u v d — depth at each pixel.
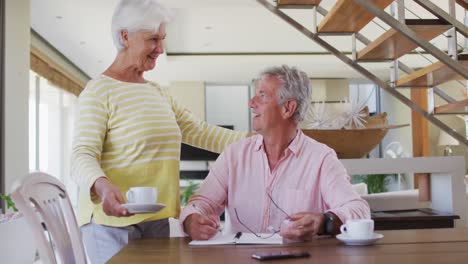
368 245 1.50
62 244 1.48
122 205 1.58
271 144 1.83
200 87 10.80
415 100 9.62
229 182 1.87
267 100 1.79
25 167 4.71
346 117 2.66
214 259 1.34
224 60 8.96
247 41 8.23
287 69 1.81
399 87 4.73
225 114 11.43
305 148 1.83
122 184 1.95
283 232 1.56
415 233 1.72
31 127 7.11
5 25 4.39
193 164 10.59
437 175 2.63
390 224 2.43
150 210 1.59
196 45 8.41
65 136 8.70
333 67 9.48
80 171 1.81
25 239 3.71
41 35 6.74
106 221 1.92
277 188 1.82
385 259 1.29
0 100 4.35
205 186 1.89
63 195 1.60
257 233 1.77
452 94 9.36
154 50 2.00
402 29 3.65
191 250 1.47
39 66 6.72
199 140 2.31
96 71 9.26
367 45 4.53
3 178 4.32
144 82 2.10
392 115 10.80
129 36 1.97
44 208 1.41
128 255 1.41
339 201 1.72
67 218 1.60
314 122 2.69
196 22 7.00
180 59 8.91
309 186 1.80
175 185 2.00
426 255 1.34
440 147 9.73
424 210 2.66
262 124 1.80
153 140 1.96
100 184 1.73
